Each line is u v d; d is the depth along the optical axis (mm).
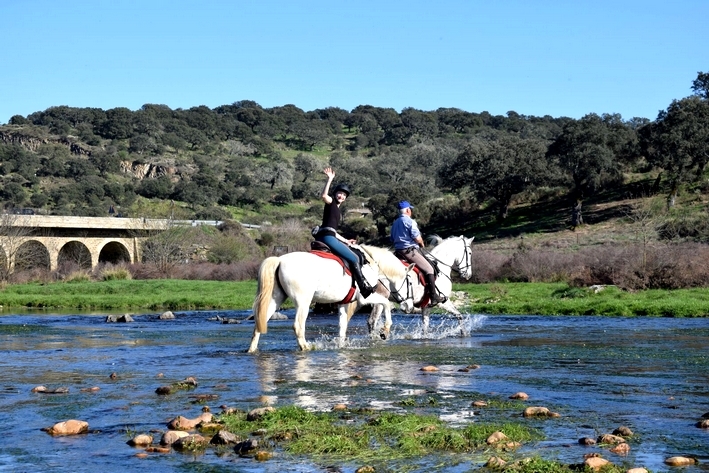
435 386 9703
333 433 6926
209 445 6777
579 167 78188
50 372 11305
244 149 193750
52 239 67938
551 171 83000
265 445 6730
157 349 14570
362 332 18938
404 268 15906
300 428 7102
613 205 76312
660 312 23125
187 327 21062
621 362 12039
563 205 83188
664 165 71688
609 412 8031
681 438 6879
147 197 143375
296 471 5953
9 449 6676
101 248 70875
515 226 79125
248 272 49812
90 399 8930
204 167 162750
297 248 60688
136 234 71188
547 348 14148
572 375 10641
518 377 10461
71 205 129000
